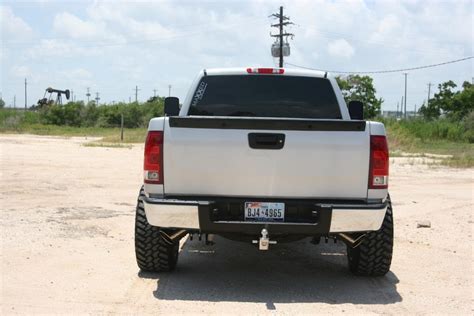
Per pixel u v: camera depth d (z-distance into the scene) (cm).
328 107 666
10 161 1744
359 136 533
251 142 531
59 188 1214
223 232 545
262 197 539
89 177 1412
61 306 509
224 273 635
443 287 591
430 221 945
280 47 5719
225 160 534
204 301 532
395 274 638
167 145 535
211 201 531
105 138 3378
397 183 1477
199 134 534
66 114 6103
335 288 583
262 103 666
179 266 660
